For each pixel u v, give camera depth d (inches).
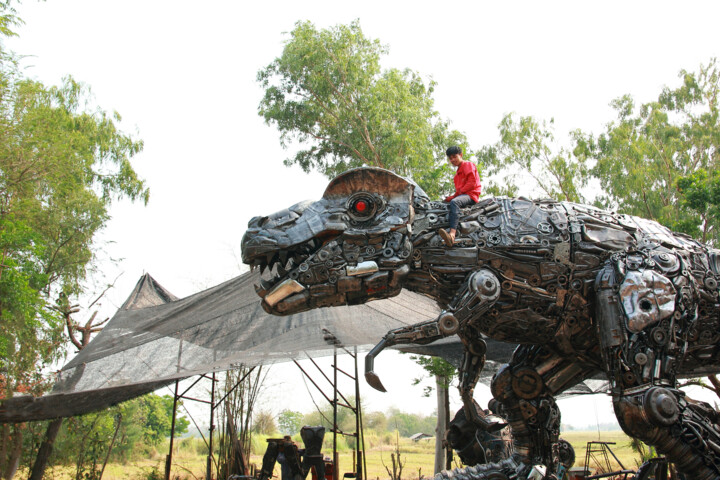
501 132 843.4
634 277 157.6
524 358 189.8
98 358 324.8
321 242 173.3
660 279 157.8
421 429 1915.6
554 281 165.5
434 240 168.7
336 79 742.5
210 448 452.4
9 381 452.1
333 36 741.9
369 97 715.4
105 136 826.2
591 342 171.8
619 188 792.9
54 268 651.5
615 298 159.0
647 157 826.8
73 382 319.9
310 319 324.8
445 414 614.9
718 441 151.8
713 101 871.7
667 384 153.6
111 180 824.3
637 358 152.6
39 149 575.8
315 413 1282.0
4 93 548.4
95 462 536.4
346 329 324.2
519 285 164.4
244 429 497.7
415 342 161.6
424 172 663.1
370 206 167.8
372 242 165.9
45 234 637.9
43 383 481.1
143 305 390.3
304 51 729.6
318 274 165.9
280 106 759.1
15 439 442.0
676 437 151.3
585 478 247.6
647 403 148.6
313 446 373.7
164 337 332.5
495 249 165.6
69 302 684.1
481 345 182.1
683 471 155.6
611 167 810.2
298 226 167.9
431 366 599.2
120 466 744.3
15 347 480.4
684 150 816.9
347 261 165.9
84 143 749.9
